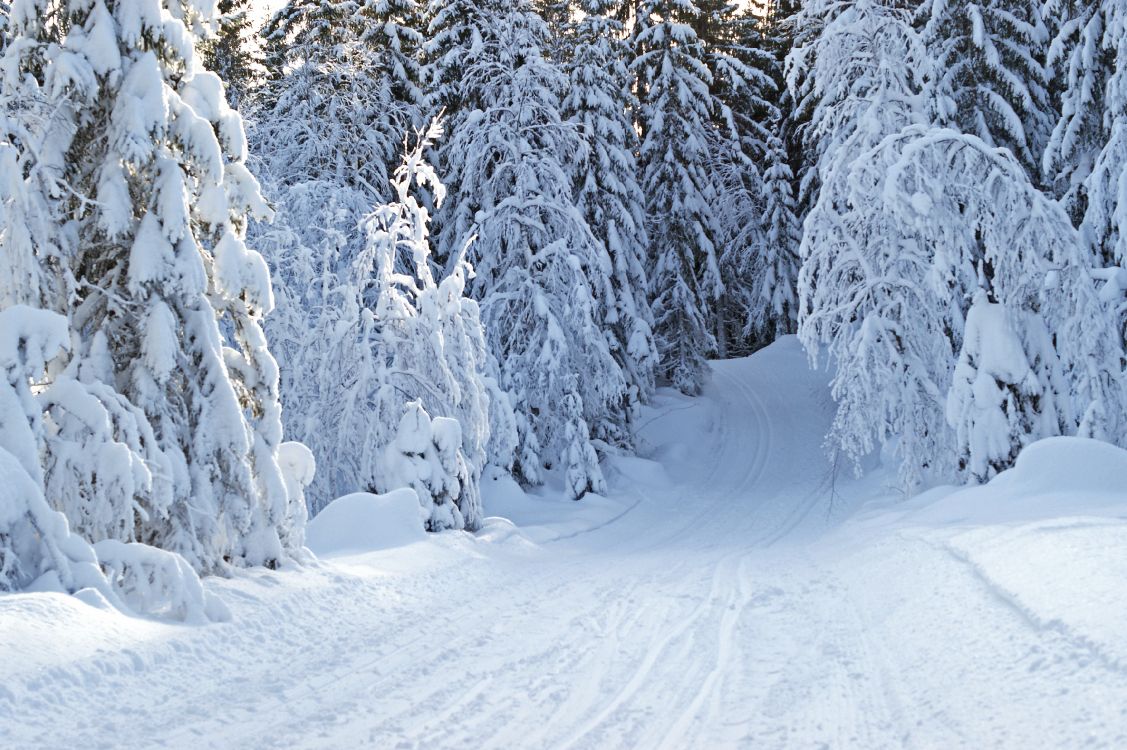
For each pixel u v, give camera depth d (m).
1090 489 13.19
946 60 23.52
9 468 7.12
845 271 19.39
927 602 7.83
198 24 10.22
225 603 8.11
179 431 9.59
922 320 18.83
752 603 9.64
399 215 17.94
